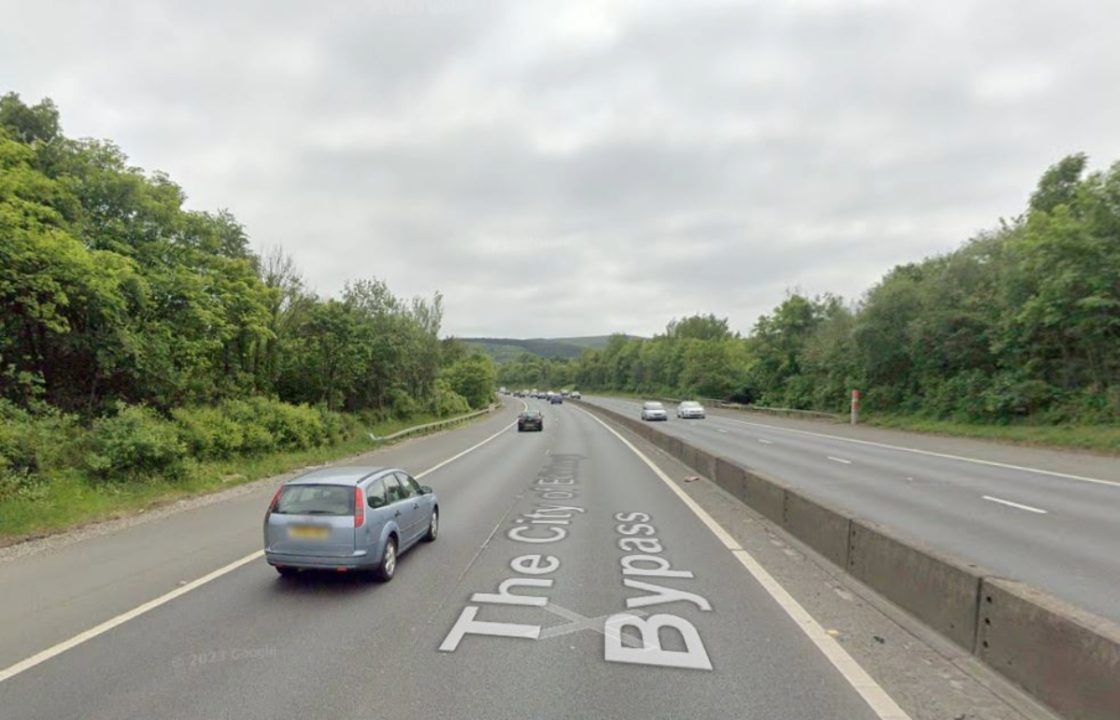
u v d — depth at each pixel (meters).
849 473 16.08
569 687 4.43
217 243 24.14
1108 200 21.81
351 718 4.03
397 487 8.38
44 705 4.23
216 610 6.21
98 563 8.15
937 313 31.22
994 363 29.05
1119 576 7.05
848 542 7.30
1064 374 24.47
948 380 30.70
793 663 4.79
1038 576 7.05
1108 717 3.55
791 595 6.48
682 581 7.03
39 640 5.41
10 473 11.81
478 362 74.56
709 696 4.27
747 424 39.47
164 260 21.52
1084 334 22.84
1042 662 4.09
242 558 8.37
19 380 15.59
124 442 14.07
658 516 11.03
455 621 5.82
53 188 17.36
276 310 29.94
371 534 7.05
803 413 44.56
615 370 138.62
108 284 16.69
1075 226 21.95
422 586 6.98
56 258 15.53
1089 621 3.83
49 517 10.77
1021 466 16.95
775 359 54.69
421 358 46.44
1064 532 9.21
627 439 31.00
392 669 4.76
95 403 18.44
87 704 4.24
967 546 8.40
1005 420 25.97
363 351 32.41
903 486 13.79
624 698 4.26
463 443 29.22
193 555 8.55
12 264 14.94
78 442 14.02
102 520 11.25
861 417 36.56
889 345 35.41
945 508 11.14
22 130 18.94
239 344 25.80
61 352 17.45
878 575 6.47
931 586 5.48
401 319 41.38
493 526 10.34
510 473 17.67
